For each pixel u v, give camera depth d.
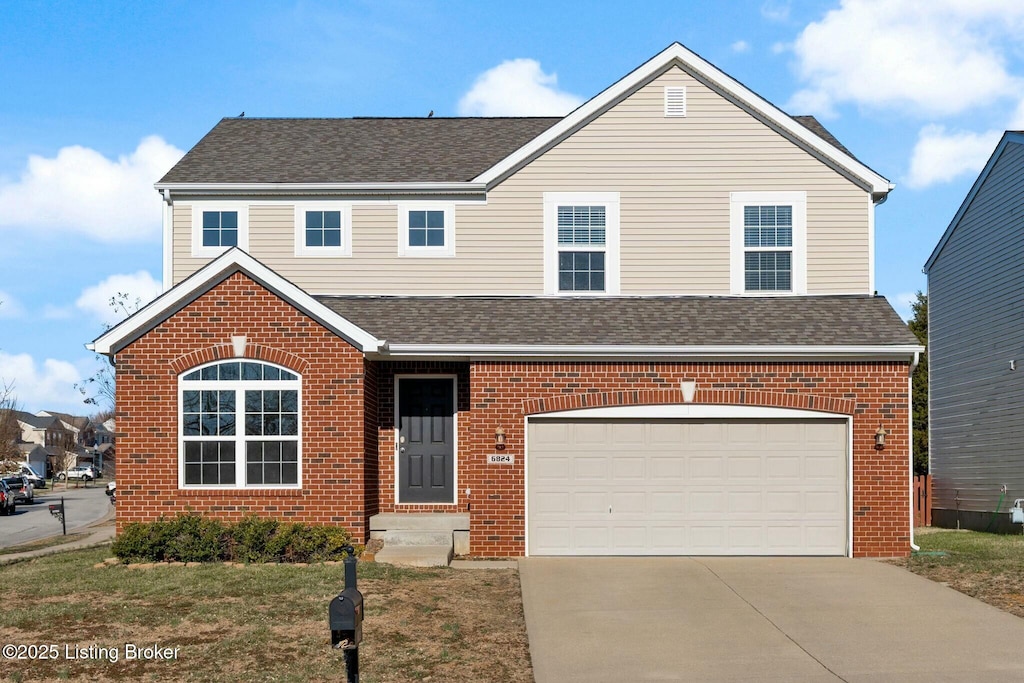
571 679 9.12
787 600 12.53
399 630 10.70
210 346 15.74
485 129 22.03
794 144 18.47
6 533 28.42
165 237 18.83
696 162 18.50
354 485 15.63
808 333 16.50
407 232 18.78
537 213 18.58
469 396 17.41
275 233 18.84
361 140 21.33
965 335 25.25
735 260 18.36
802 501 16.23
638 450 16.33
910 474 16.12
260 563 14.59
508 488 16.14
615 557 16.06
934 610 11.94
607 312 17.53
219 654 9.74
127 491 15.58
